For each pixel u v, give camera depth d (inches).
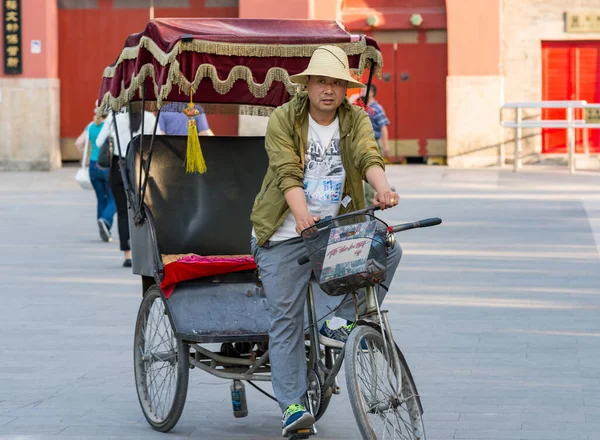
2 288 784.3
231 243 515.8
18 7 1781.5
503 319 653.3
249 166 525.7
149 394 466.9
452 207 1253.7
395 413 373.4
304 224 370.9
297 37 460.4
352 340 364.5
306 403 402.3
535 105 1651.1
